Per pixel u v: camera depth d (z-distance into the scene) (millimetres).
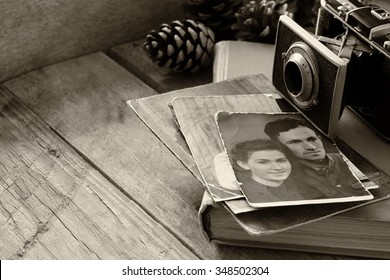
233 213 713
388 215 735
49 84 1019
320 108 815
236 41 1078
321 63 800
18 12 982
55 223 804
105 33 1095
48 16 1016
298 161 777
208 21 1093
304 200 723
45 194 841
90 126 946
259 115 844
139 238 786
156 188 848
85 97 998
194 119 837
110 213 815
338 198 729
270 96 893
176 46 1009
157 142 918
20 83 1019
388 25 801
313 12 1051
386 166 822
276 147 794
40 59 1044
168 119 851
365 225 742
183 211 817
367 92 846
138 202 830
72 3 1029
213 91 911
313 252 767
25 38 1010
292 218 715
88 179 862
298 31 824
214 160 779
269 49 1066
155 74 1060
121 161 888
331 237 755
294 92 852
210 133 818
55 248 775
